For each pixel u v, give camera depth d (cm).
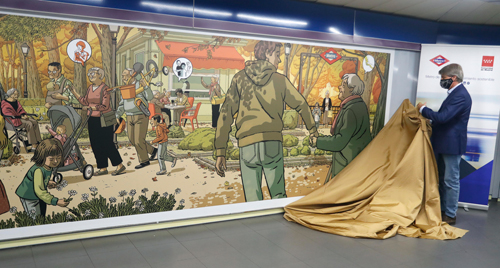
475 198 492
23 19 313
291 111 432
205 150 397
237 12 386
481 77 471
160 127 374
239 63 400
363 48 458
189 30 373
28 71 320
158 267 302
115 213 366
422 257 338
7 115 317
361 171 440
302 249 347
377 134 462
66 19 327
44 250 329
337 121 458
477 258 341
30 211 334
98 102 347
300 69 430
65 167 341
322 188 444
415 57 489
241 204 423
